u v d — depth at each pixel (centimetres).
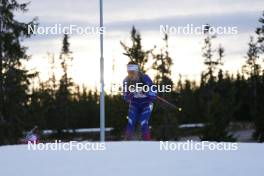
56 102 12519
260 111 10075
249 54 13575
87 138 11612
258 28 12444
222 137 7194
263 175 1182
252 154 1537
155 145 1764
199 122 12575
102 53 2828
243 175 1185
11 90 7938
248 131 11256
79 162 1408
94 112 13650
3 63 7962
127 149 1662
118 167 1313
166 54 11100
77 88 13838
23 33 7962
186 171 1243
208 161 1398
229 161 1396
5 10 7888
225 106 7331
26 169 1313
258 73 13362
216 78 12675
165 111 9400
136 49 10956
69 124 12375
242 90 12712
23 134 7950
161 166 1320
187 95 12812
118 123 9369
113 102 9475
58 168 1314
